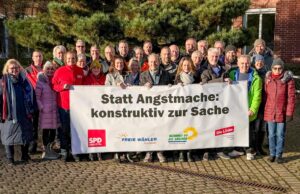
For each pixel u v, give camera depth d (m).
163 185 6.42
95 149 7.66
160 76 7.62
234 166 7.37
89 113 7.60
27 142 7.51
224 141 7.75
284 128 7.47
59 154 8.06
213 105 7.66
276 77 7.42
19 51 17.78
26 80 7.57
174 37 11.55
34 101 7.66
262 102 7.72
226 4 11.69
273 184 6.44
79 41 8.53
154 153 8.10
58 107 7.66
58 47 8.38
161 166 7.39
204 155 7.75
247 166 7.36
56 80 7.58
